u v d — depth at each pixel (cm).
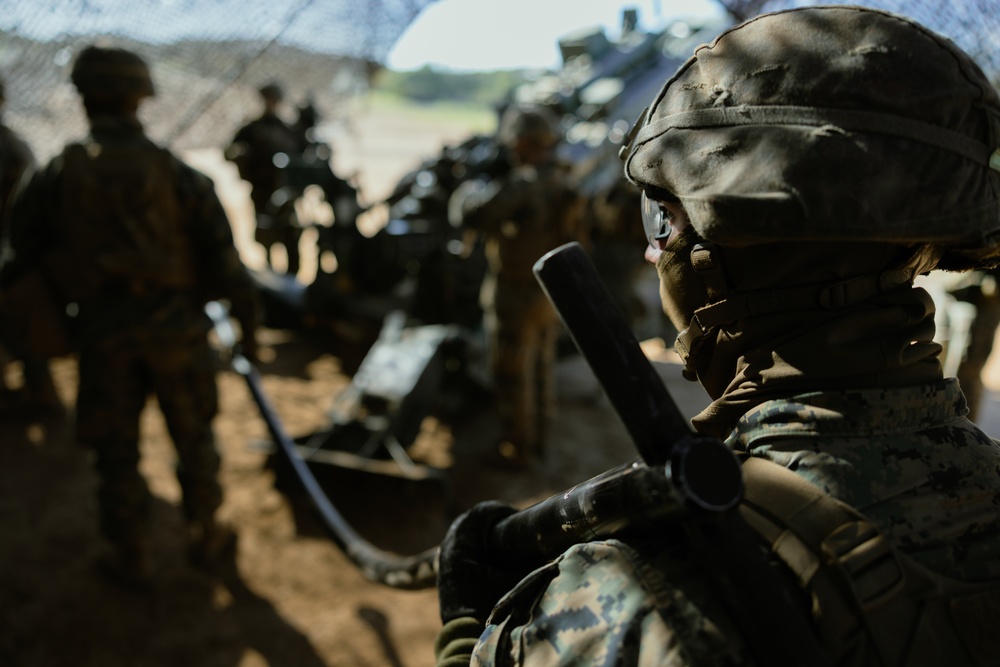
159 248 283
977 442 70
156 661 283
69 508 363
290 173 575
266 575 330
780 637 55
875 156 62
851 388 67
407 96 3831
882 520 62
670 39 651
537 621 65
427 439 464
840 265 68
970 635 59
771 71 66
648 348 688
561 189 396
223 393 507
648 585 61
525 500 404
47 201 274
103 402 289
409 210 539
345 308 578
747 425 69
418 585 138
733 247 70
